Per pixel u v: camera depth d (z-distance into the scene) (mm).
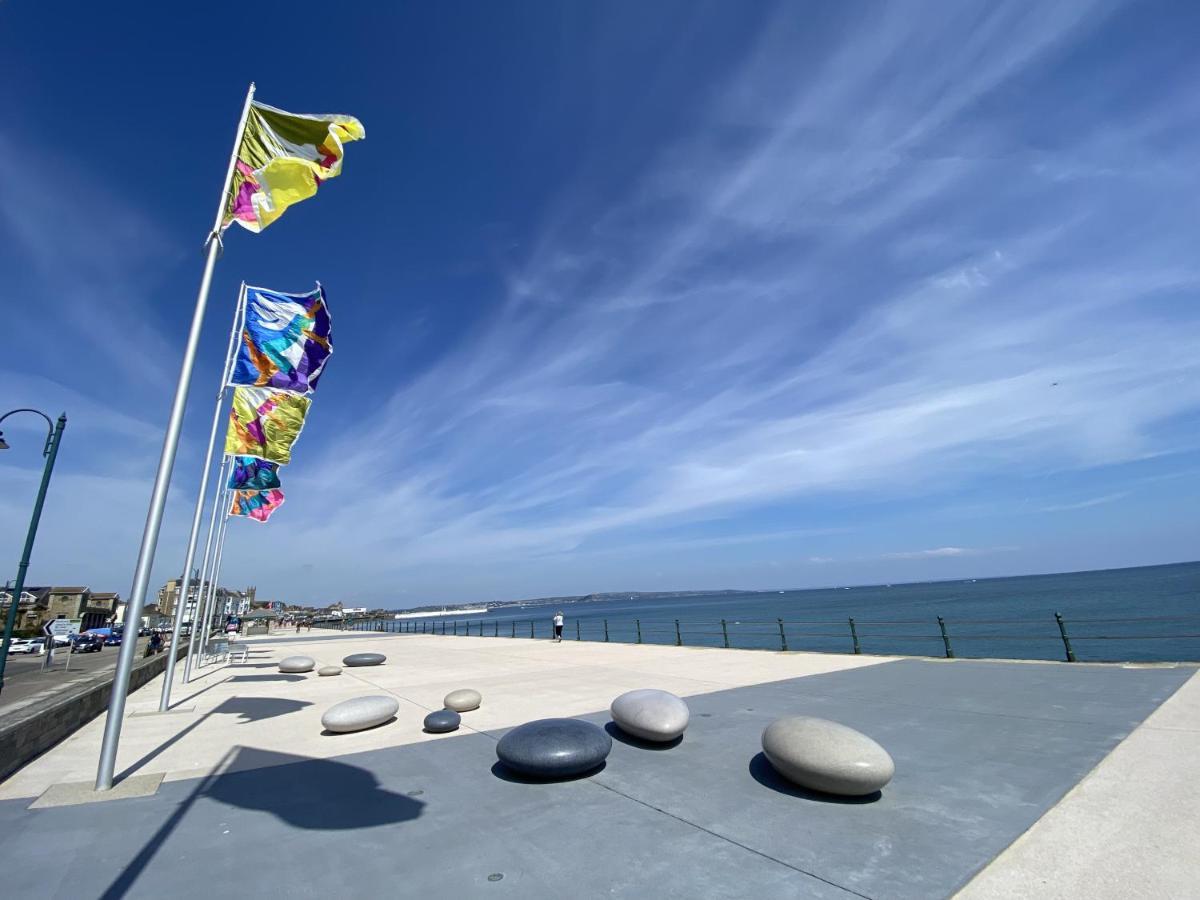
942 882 4008
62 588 86062
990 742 7051
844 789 5391
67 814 5711
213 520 21703
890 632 52594
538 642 28141
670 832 4945
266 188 9141
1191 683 9406
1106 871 4043
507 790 6090
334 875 4352
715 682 12359
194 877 4371
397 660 20969
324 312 12250
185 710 11508
